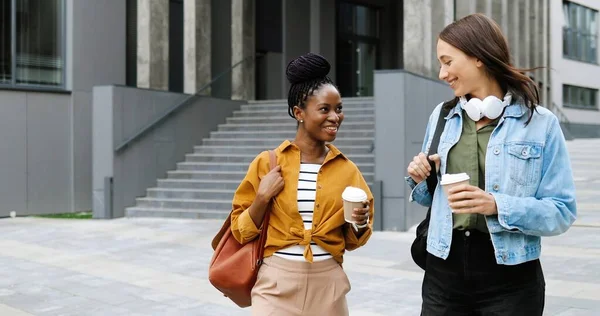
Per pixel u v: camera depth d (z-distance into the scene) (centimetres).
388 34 2405
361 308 588
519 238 249
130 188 1366
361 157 1309
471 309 263
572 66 3653
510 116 256
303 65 289
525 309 253
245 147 1505
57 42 1544
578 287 643
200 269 794
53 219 1359
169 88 1808
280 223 294
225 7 1898
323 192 291
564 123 3250
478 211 239
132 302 632
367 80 2336
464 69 258
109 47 1638
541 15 2897
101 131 1327
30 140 1467
